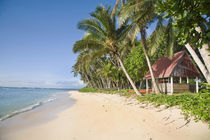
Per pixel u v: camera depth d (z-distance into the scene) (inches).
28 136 161.5
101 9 475.5
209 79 233.3
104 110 295.9
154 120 198.4
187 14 84.5
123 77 1053.8
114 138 145.6
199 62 252.8
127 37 450.0
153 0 335.6
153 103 288.4
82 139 145.8
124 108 303.9
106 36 487.8
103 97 625.9
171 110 219.9
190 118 174.9
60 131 174.2
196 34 92.4
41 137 156.9
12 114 292.7
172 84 482.3
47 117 259.4
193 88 536.1
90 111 293.7
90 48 501.7
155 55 738.8
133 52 792.9
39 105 440.1
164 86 541.6
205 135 136.7
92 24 478.6
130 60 811.4
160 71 532.4
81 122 209.3
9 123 220.2
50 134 165.2
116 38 502.3
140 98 378.3
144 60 728.3
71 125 197.0
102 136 151.8
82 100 568.4
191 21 87.0
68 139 147.7
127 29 494.3
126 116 231.8
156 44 426.9
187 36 93.4
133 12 392.5
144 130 164.4
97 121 210.8
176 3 83.3
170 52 429.7
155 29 421.7
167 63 538.0
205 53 216.1
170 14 90.0
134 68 791.1
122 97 506.9
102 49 492.7
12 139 154.3
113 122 201.5
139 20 386.6
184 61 506.6
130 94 543.8
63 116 260.8
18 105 446.9
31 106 419.5
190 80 746.8
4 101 579.2
